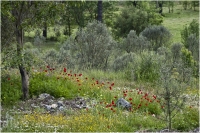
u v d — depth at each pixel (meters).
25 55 13.03
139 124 11.81
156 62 20.17
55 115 11.72
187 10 90.94
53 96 14.04
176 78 13.36
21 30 12.98
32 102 13.19
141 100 13.98
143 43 38.44
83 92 14.68
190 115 13.04
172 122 12.34
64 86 14.80
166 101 12.22
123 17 57.22
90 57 24.77
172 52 27.28
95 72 20.47
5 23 13.86
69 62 24.08
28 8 12.80
